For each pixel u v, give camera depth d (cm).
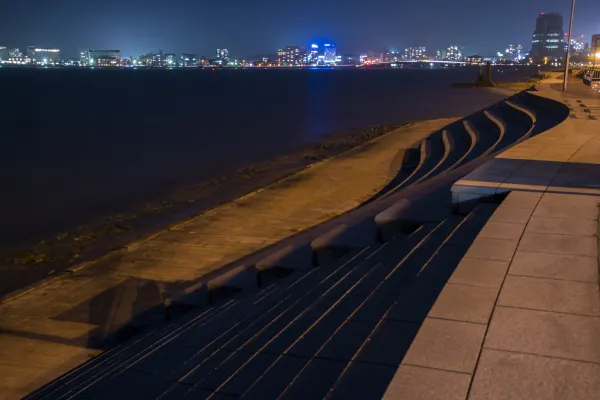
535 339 426
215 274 1435
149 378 571
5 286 1530
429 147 3544
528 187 985
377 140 4278
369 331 520
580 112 2627
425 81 19212
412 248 860
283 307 715
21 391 908
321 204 2256
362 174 2934
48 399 662
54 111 8206
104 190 2964
